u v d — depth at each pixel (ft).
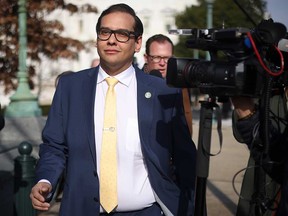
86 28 156.97
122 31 8.49
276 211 7.09
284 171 6.86
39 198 8.13
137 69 9.10
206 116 6.84
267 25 6.46
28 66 74.49
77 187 8.51
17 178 16.26
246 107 6.82
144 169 8.63
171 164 8.92
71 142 8.57
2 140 31.53
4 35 73.87
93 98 8.70
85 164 8.52
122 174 8.52
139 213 8.69
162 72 14.52
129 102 8.73
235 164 28.96
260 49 6.45
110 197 8.46
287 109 8.75
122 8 8.70
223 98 6.84
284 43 6.60
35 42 72.49
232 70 6.28
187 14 87.25
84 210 8.49
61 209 8.60
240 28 6.37
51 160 8.66
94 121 8.64
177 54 86.28
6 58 73.41
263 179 7.82
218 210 18.94
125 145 8.54
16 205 16.30
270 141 7.09
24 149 16.35
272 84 6.78
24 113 38.40
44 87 129.70
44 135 8.94
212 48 6.76
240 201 10.28
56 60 75.77
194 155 8.74
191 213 8.65
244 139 7.01
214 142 37.65
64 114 8.86
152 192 8.63
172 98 8.78
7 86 74.59
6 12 71.00
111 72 8.77
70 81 8.99
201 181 6.89
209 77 6.50
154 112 8.65
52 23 74.08
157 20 161.89
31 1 70.59
